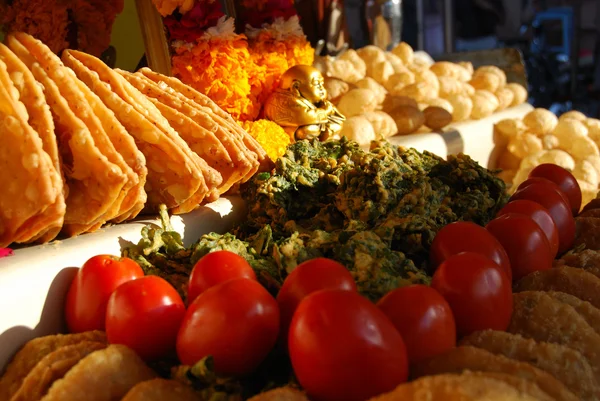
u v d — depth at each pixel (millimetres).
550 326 335
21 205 345
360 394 253
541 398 230
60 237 399
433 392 226
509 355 297
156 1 612
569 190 599
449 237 392
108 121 391
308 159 521
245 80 646
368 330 253
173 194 439
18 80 357
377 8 1181
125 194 385
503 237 416
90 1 630
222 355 284
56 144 362
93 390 284
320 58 917
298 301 307
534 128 1031
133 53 655
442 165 547
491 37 1776
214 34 628
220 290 291
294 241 388
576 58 1659
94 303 346
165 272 407
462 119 1005
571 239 509
